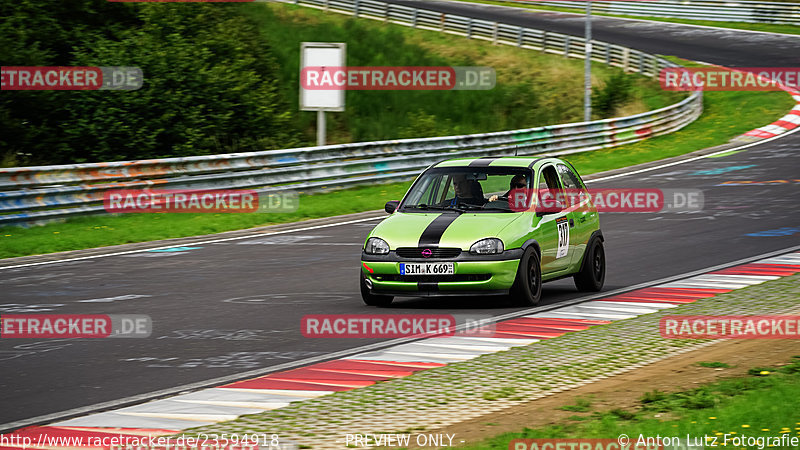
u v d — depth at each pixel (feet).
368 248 128.67
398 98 500.74
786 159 337.31
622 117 431.43
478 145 337.93
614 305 127.03
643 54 541.75
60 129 354.13
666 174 315.99
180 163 255.50
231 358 100.01
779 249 178.50
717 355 95.40
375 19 654.12
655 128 416.67
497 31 612.29
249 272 164.86
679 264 165.07
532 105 507.30
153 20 433.48
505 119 488.44
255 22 557.33
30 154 335.67
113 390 87.20
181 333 114.01
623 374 89.15
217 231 225.35
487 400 80.53
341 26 607.37
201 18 460.14
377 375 90.68
